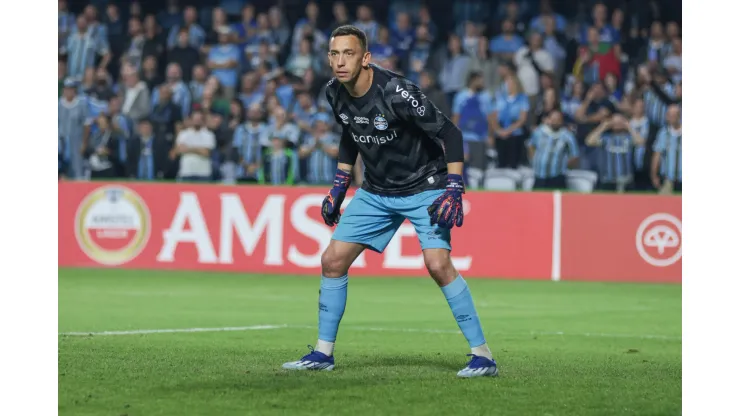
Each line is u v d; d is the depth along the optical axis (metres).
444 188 20.97
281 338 28.78
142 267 52.69
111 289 43.62
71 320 33.16
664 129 56.69
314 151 58.69
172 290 43.59
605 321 35.50
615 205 49.41
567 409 17.52
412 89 20.19
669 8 63.47
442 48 64.25
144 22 67.94
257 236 51.62
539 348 27.78
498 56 63.12
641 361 24.89
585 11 65.69
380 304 39.75
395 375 20.88
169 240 52.53
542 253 50.00
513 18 65.50
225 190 52.03
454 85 62.91
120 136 62.19
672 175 56.62
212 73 65.62
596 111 58.44
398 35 65.75
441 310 37.91
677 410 17.69
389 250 50.72
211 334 29.56
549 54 62.28
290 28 68.19
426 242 20.81
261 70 64.50
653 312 38.25
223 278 48.81
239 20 70.75
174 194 52.56
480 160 58.62
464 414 16.92
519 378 20.81
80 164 62.47
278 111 58.72
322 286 21.75
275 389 19.00
